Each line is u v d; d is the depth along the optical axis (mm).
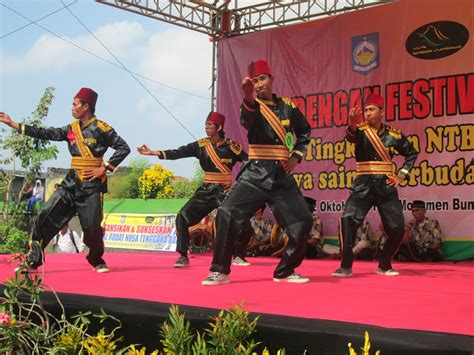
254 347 2723
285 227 4836
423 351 2309
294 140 5078
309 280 4949
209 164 7152
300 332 2633
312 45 10078
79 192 5754
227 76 10859
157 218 11000
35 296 3354
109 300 3447
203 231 9961
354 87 9641
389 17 9328
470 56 8625
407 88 9133
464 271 6422
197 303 3287
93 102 5902
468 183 8562
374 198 5922
